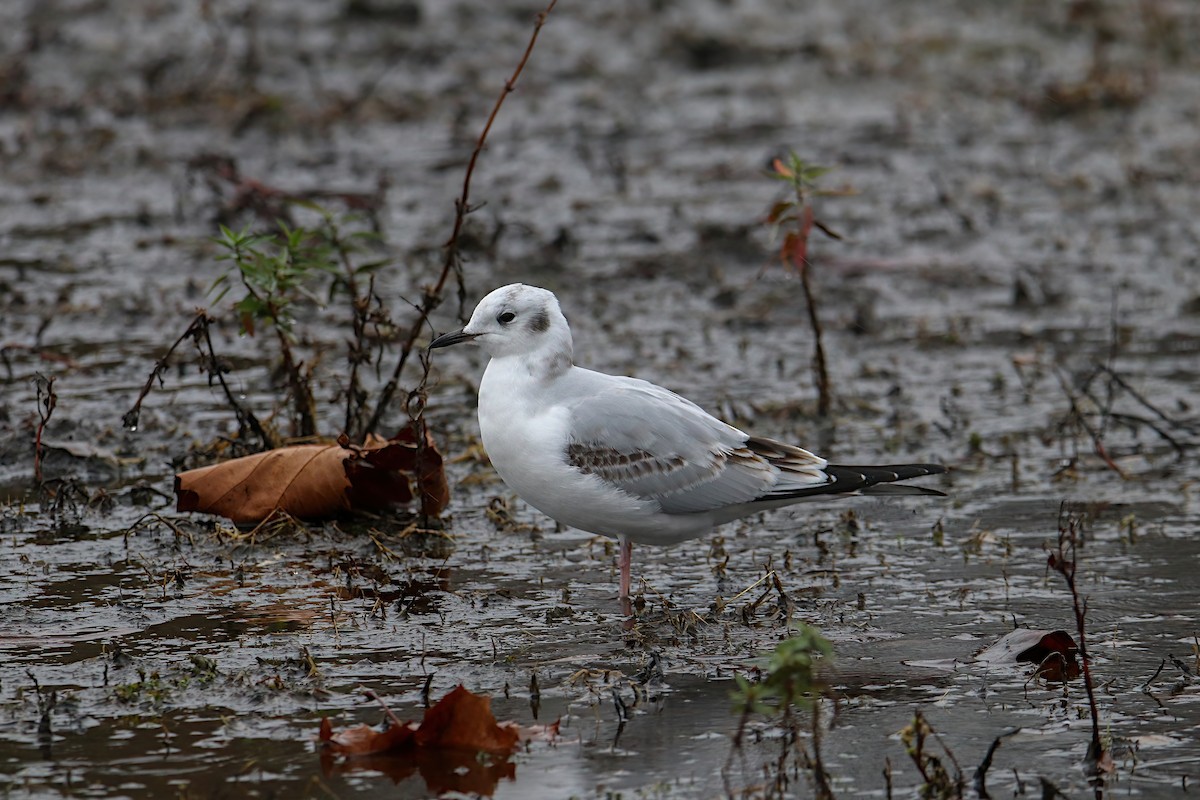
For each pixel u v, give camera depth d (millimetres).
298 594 10852
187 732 8828
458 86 27203
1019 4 32906
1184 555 11641
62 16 29156
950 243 20359
